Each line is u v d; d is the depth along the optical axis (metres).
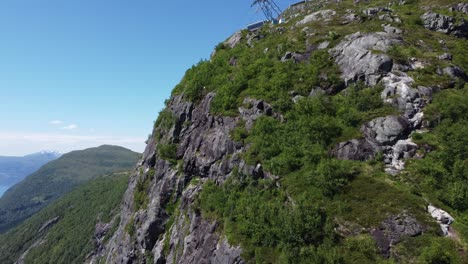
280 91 42.16
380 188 28.20
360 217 26.14
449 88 37.00
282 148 35.62
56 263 146.38
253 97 43.94
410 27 49.56
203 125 49.66
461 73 39.50
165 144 55.34
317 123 35.69
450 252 22.38
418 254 22.97
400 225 24.80
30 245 179.00
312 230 26.23
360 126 34.84
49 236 171.38
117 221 136.25
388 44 42.53
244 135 40.78
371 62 40.28
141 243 49.94
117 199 170.12
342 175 29.92
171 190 49.53
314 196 28.84
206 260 33.69
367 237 24.67
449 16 49.78
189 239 38.56
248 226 30.67
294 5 83.75
